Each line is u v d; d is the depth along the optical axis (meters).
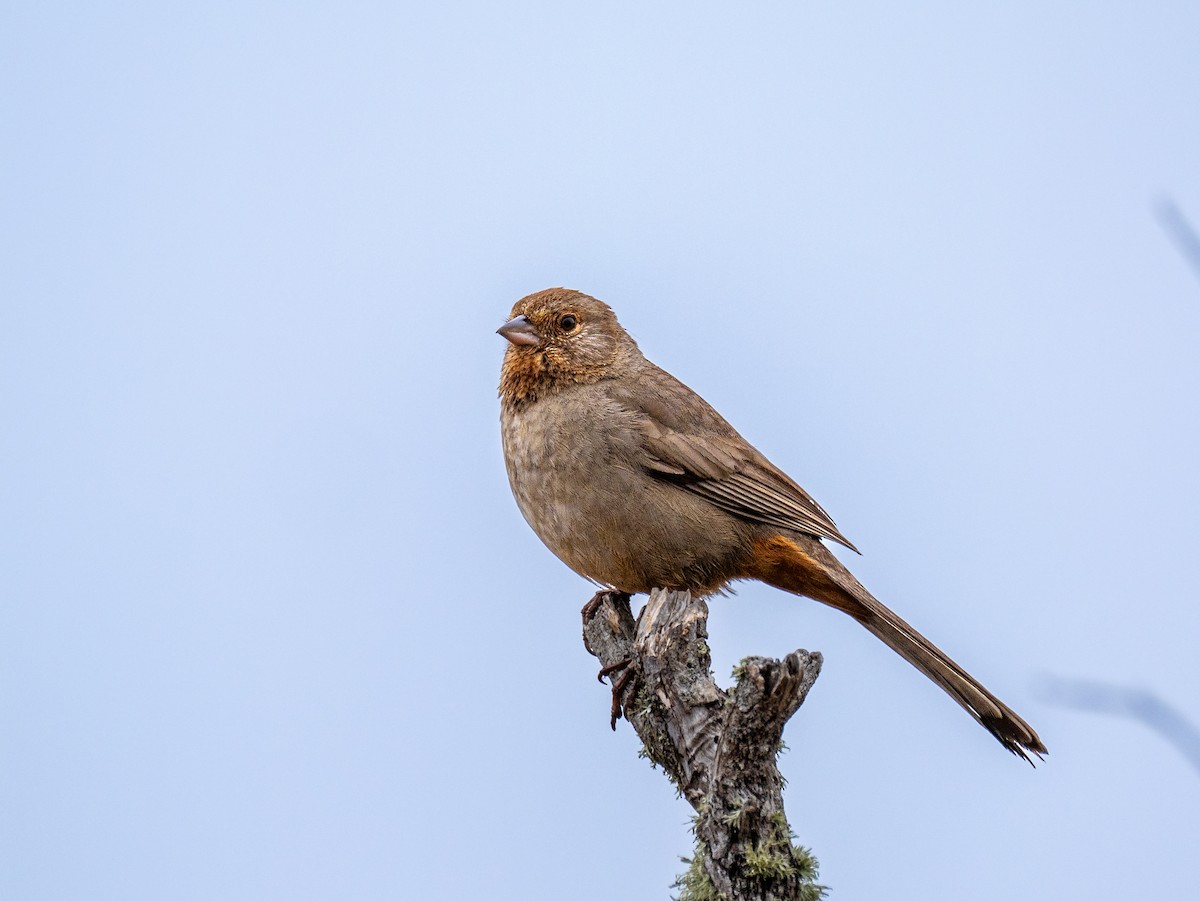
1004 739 10.60
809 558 11.35
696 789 8.27
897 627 10.99
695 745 8.34
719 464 11.41
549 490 11.46
